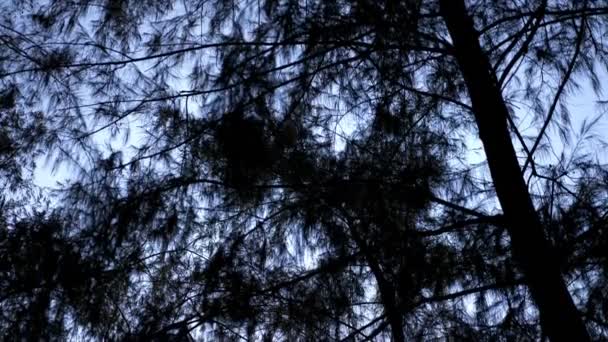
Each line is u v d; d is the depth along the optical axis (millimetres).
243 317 4066
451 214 4500
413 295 4125
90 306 3975
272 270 4398
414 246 4156
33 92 4305
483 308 4395
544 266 3979
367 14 4207
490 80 4477
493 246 4438
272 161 4066
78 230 4109
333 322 4184
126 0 4441
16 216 4395
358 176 4312
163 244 4234
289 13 4301
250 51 4352
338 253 4230
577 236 4266
